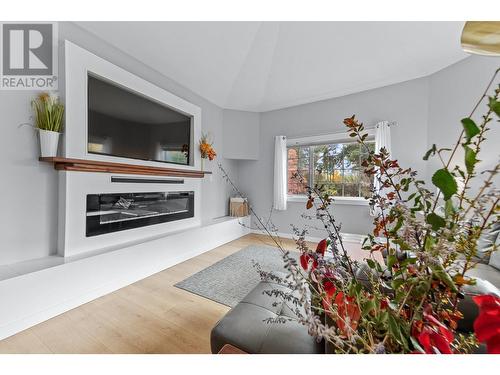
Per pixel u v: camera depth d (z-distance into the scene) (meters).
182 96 3.40
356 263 0.54
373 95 3.54
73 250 2.01
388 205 0.47
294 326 1.05
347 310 0.43
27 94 1.88
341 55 2.98
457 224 0.38
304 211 4.11
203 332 1.60
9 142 1.78
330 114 3.91
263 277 0.51
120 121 2.44
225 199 4.48
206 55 2.98
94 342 1.49
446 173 0.37
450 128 2.89
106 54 2.40
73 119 2.01
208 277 2.48
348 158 3.81
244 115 4.47
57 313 1.76
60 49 2.02
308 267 0.48
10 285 1.53
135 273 2.37
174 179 3.10
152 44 2.58
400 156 3.32
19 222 1.83
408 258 0.42
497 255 1.66
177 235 2.90
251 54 3.15
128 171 2.44
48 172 1.99
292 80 3.58
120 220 2.43
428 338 0.35
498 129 2.33
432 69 3.02
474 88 2.66
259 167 4.57
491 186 0.38
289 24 2.61
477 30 0.43
